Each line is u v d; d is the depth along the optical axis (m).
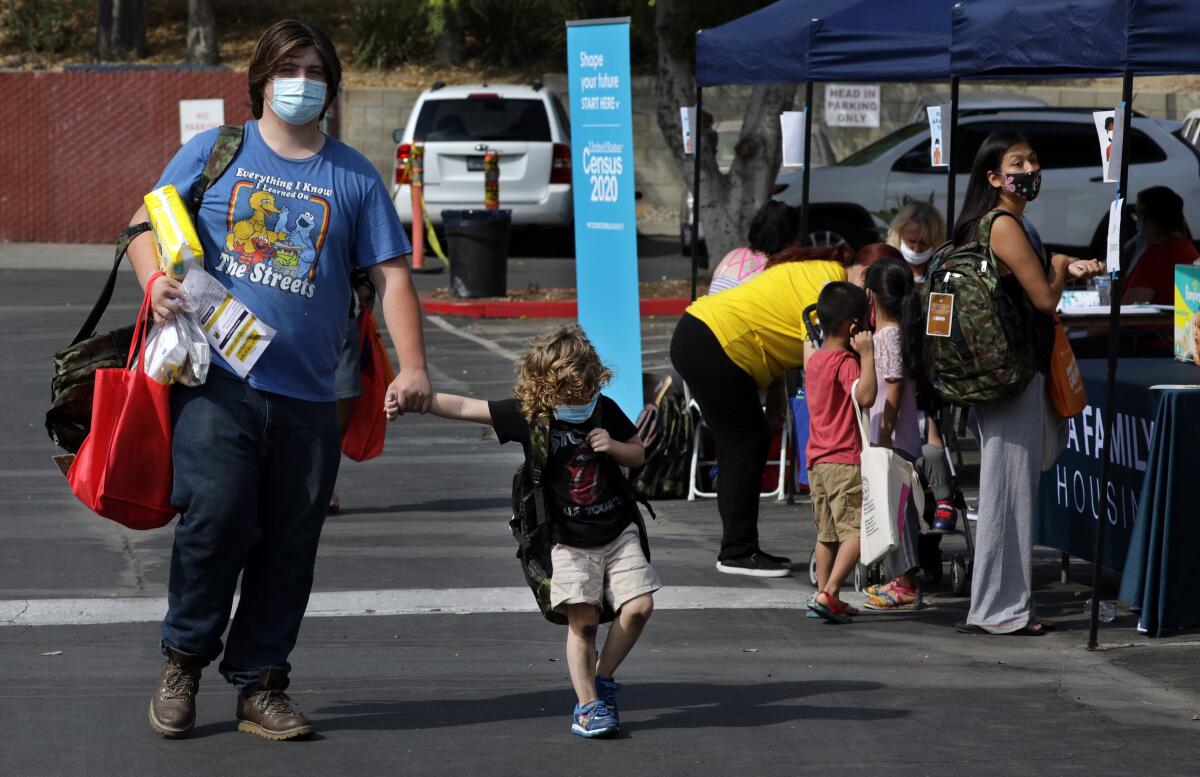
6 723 6.59
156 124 32.75
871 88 24.27
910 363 8.30
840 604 8.51
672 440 12.13
